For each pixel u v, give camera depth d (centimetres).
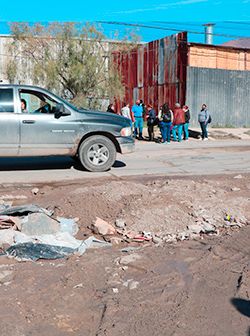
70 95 2667
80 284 471
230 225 675
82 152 1096
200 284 476
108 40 2723
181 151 1593
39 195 841
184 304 430
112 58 2758
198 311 419
